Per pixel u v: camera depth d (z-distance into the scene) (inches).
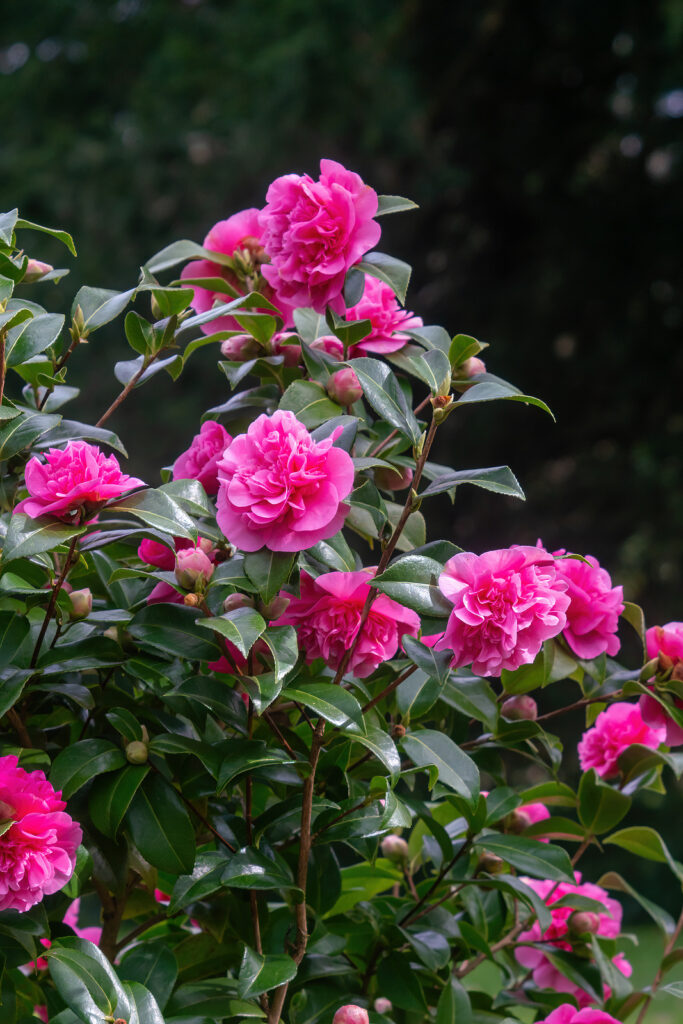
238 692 74.1
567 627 75.5
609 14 355.3
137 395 331.0
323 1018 74.9
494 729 77.1
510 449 371.6
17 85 358.6
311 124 330.6
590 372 369.4
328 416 75.3
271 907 79.0
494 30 360.5
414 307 377.1
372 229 76.5
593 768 82.7
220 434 74.7
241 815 74.9
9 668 73.3
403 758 81.7
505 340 372.8
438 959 75.4
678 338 370.9
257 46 335.0
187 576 69.6
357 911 78.3
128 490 69.2
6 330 72.0
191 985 73.6
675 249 362.9
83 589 76.0
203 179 334.6
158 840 71.5
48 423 73.1
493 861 78.2
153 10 356.8
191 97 339.0
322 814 73.5
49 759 75.8
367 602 71.0
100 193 334.0
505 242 384.8
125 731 72.2
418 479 71.7
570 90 376.2
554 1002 80.8
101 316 78.3
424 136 368.5
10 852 68.9
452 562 69.2
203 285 79.4
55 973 69.1
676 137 354.6
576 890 83.3
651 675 76.5
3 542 71.4
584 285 369.1
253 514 69.4
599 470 372.2
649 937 293.7
